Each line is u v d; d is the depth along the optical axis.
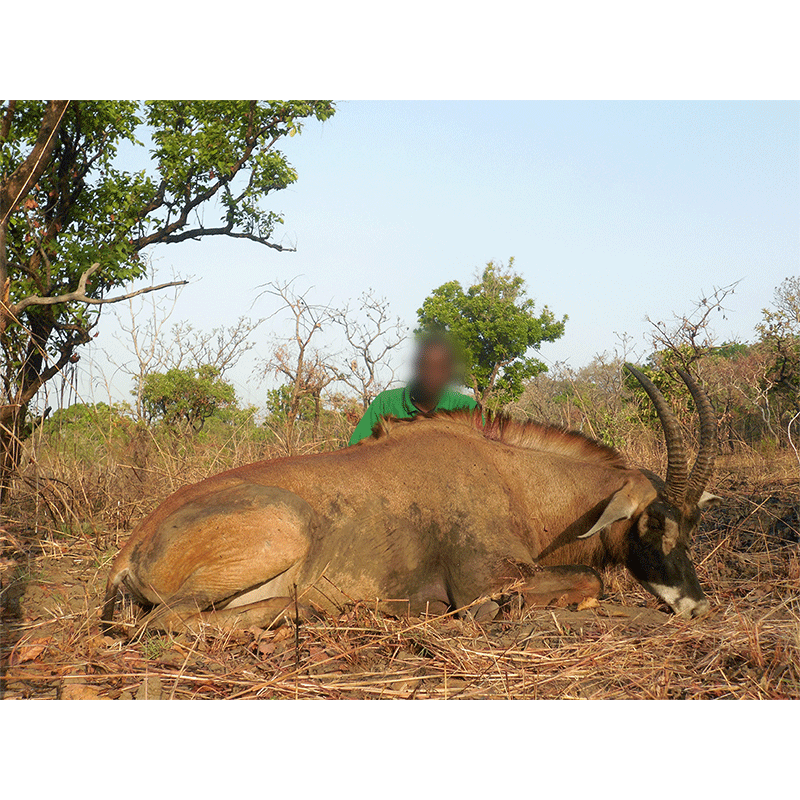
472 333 14.43
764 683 3.27
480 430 4.98
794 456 9.03
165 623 3.86
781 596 4.66
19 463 6.60
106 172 10.04
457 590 4.41
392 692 3.27
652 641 3.73
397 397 6.12
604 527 4.51
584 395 10.08
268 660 3.58
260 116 11.81
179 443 8.01
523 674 3.41
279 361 8.23
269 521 4.07
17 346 6.71
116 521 6.35
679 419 10.20
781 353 11.41
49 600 4.61
